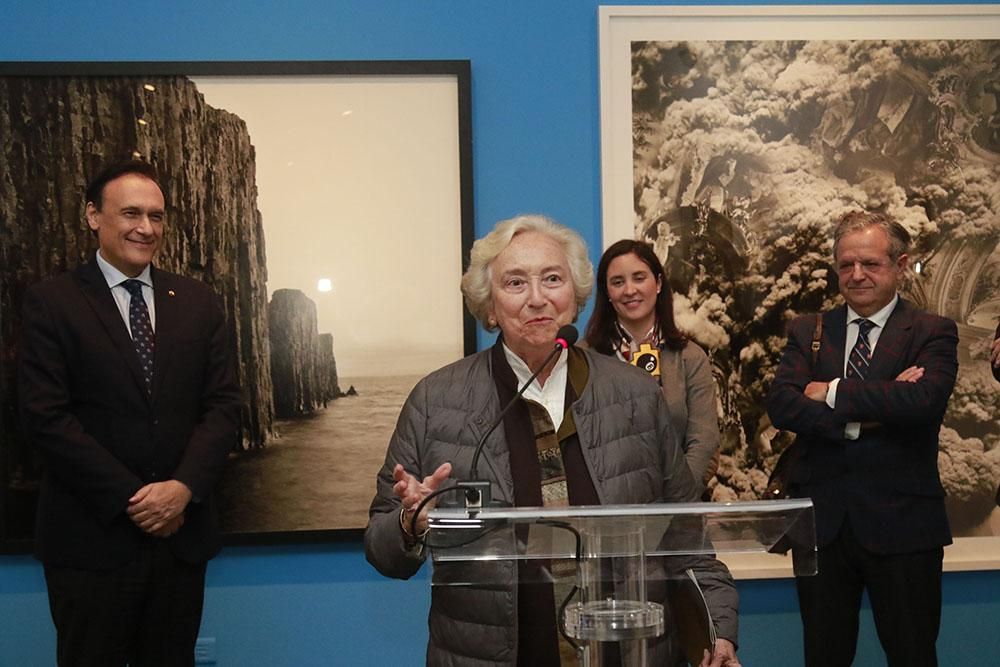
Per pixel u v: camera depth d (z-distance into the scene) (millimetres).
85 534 3201
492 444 2230
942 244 4082
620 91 4043
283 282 3979
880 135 4086
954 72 4094
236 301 3959
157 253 3932
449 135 4027
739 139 4059
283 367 3967
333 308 3988
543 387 2314
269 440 3951
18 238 3877
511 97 4074
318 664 3982
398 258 4008
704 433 3568
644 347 3598
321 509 3953
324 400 3975
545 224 2369
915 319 3344
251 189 3973
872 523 3223
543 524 1738
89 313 3297
